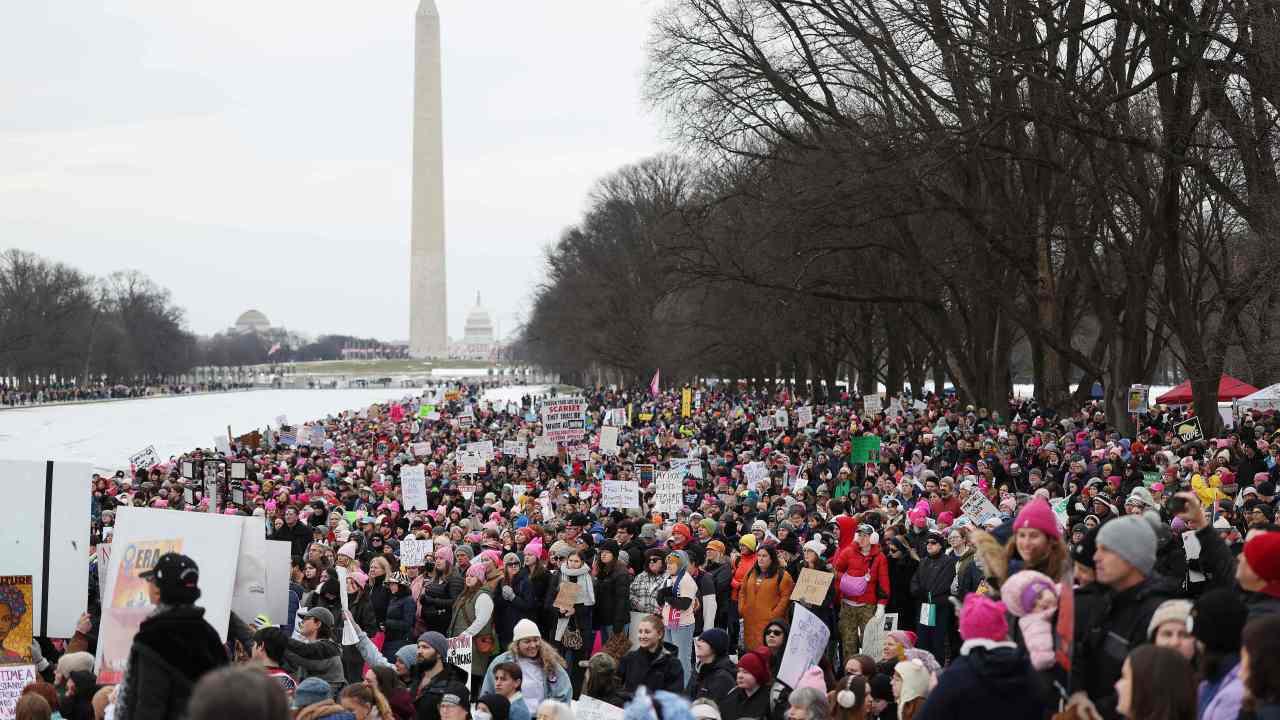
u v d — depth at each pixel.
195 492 34.53
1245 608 7.21
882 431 46.22
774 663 14.45
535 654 13.12
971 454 34.12
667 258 57.66
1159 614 7.27
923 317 70.19
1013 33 38.91
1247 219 35.53
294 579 18.20
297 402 159.88
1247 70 33.06
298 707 11.48
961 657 6.90
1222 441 29.67
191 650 8.04
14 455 70.06
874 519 21.02
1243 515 18.22
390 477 37.19
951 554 17.52
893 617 16.55
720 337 82.12
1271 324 47.41
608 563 17.33
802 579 16.69
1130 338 42.66
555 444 40.47
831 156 45.09
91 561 18.30
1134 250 43.62
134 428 99.56
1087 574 8.26
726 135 51.59
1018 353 118.19
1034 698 6.73
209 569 12.39
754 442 47.00
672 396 91.69
